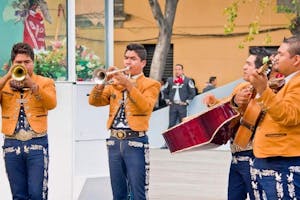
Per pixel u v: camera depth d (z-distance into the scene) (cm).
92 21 941
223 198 1070
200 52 2239
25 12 875
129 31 2302
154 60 2053
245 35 2192
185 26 2245
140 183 739
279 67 590
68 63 899
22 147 708
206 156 1608
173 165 1452
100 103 757
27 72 696
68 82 866
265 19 2166
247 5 2184
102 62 952
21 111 709
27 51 707
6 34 862
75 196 891
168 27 2047
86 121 898
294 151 584
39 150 711
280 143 587
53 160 864
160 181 1234
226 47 2217
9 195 827
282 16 2150
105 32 952
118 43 2309
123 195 754
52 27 894
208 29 2230
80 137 893
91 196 902
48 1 892
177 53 2258
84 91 894
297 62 589
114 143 744
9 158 714
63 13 898
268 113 575
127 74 754
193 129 677
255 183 622
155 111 1806
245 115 669
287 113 566
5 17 862
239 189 718
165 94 1780
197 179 1259
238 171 707
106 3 952
